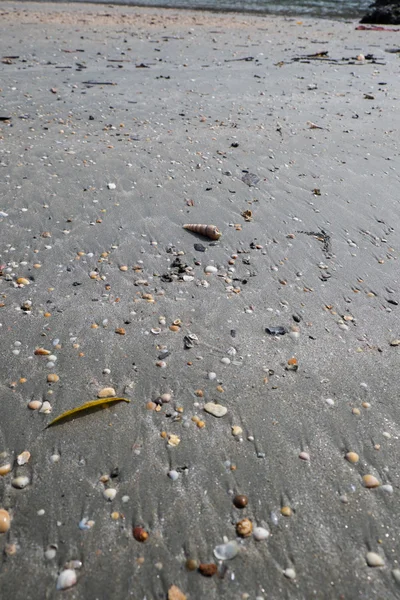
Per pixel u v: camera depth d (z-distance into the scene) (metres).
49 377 0.47
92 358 0.50
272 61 1.69
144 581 0.33
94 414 0.44
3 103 1.12
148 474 0.39
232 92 1.32
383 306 0.60
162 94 1.27
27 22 2.12
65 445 0.41
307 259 0.68
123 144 0.95
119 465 0.40
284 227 0.75
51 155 0.88
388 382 0.49
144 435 0.42
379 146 1.03
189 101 1.23
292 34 2.28
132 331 0.53
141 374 0.48
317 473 0.40
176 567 0.34
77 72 1.42
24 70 1.39
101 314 0.55
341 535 0.36
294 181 0.87
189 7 3.28
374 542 0.36
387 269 0.67
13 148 0.90
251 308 0.58
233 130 1.05
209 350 0.52
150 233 0.70
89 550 0.34
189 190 0.81
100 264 0.63
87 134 0.99
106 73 1.43
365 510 0.38
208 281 0.62
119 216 0.73
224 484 0.39
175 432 0.43
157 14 2.72
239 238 0.71
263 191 0.83
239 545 0.35
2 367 0.48
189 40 1.96
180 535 0.35
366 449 0.42
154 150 0.93
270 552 0.35
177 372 0.49
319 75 1.54
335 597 0.33
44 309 0.55
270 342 0.53
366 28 2.57
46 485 0.38
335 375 0.50
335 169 0.92
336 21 2.94
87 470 0.39
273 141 1.01
